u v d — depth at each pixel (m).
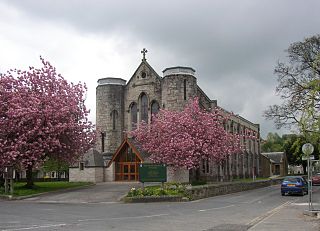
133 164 47.38
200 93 54.22
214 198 29.73
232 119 62.12
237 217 17.27
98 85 55.34
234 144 45.38
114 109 54.16
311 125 17.30
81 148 37.94
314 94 17.36
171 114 43.16
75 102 37.44
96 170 47.56
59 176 66.56
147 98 53.22
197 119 42.28
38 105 34.62
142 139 44.97
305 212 17.98
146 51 54.38
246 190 42.16
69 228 13.48
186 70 49.53
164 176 28.08
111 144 53.22
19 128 33.62
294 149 24.39
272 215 17.52
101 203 25.83
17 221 15.52
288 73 53.12
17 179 56.47
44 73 37.12
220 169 54.88
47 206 23.20
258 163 81.56
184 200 26.61
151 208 21.64
